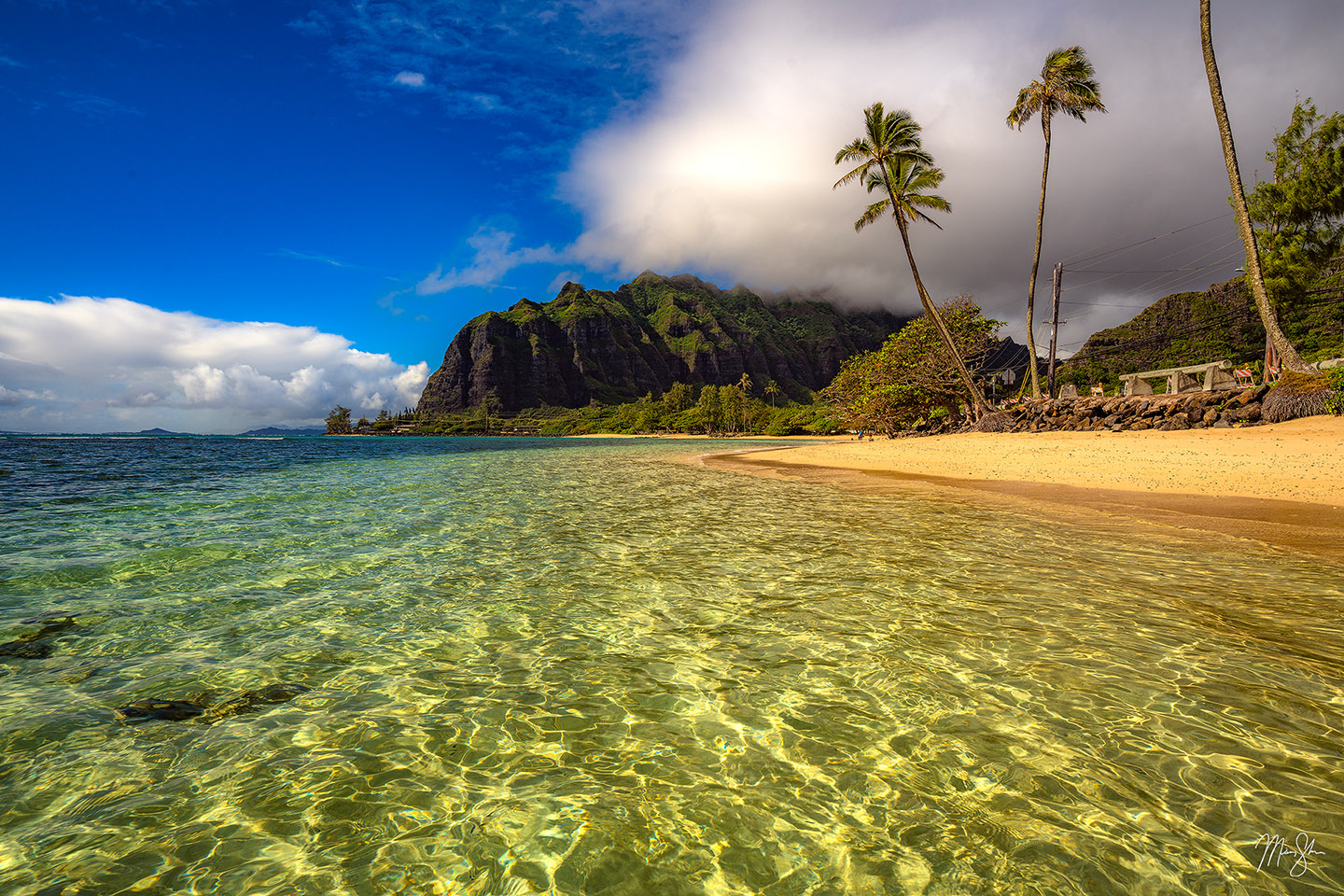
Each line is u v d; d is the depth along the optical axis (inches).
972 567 348.5
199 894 114.4
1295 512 479.8
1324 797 137.8
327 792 147.1
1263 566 336.2
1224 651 220.5
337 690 203.2
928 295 1542.8
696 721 180.7
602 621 269.6
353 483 941.2
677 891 115.7
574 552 412.2
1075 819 133.2
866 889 114.7
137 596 308.3
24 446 2849.4
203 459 1792.6
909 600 289.0
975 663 215.8
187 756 162.1
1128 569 335.0
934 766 154.3
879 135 1483.8
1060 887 113.3
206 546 432.5
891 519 523.2
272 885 117.3
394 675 215.0
